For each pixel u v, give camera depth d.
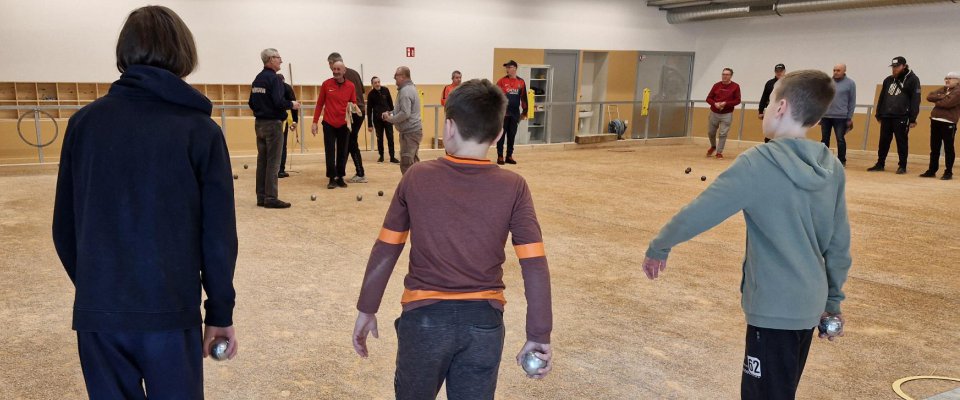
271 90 6.19
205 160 1.59
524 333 3.47
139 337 1.56
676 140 14.79
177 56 1.61
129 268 1.53
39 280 4.12
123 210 1.52
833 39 12.88
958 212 6.93
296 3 10.63
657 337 3.46
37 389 2.71
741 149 13.85
